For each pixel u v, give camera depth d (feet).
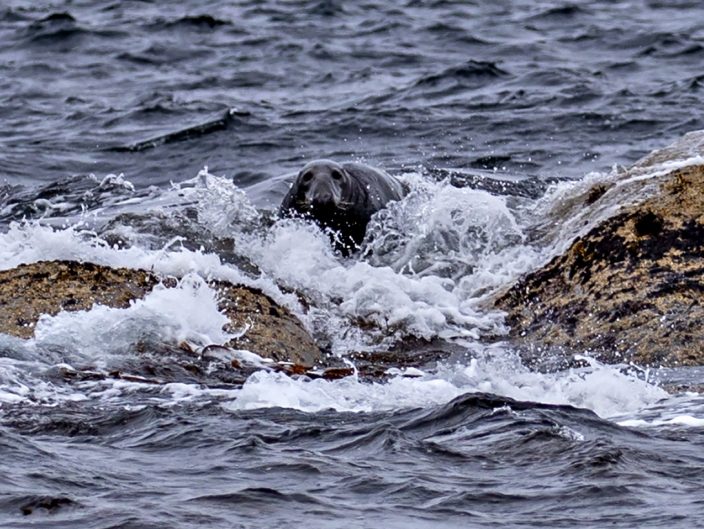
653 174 172.35
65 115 326.65
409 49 394.93
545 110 305.73
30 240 161.38
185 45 406.41
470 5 459.73
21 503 85.76
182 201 234.58
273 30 425.28
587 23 420.36
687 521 83.30
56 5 484.33
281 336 149.38
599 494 88.89
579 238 165.89
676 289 153.69
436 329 162.81
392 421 109.91
